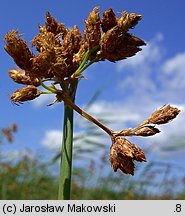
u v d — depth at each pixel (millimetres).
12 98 70
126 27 72
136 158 69
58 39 71
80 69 70
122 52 73
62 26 75
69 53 69
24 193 252
